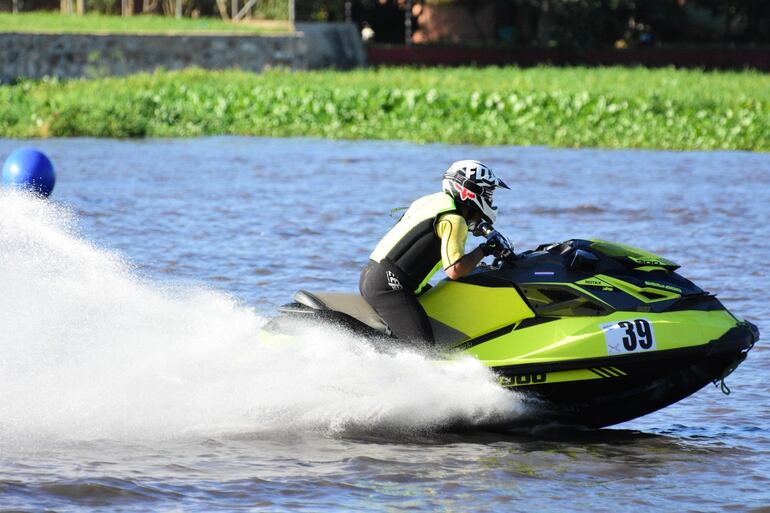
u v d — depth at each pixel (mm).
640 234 53812
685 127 111500
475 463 24188
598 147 106438
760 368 31688
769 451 25266
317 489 22297
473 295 26797
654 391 25969
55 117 111875
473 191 26516
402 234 26719
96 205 60969
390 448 25172
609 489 22609
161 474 22906
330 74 154375
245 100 123125
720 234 54031
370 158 93438
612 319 25734
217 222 56094
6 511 20625
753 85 141750
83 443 24547
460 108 120562
